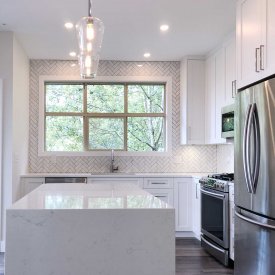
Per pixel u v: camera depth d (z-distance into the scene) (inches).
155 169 234.4
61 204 79.0
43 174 209.9
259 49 117.6
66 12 153.3
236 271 131.3
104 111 238.1
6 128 179.5
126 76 234.1
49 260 72.3
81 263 73.0
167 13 154.7
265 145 108.8
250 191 116.5
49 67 230.5
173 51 211.9
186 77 220.2
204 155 236.2
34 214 72.2
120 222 74.1
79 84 237.5
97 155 231.8
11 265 71.4
